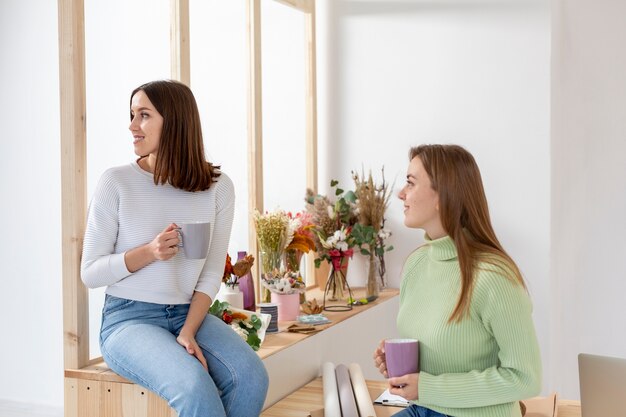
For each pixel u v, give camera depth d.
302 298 3.43
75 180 2.32
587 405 1.81
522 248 3.68
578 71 3.81
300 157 3.96
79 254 2.32
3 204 2.91
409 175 1.81
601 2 3.76
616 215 3.76
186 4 2.89
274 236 3.21
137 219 2.18
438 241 1.77
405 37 3.90
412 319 1.80
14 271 2.91
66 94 2.32
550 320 3.63
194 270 2.24
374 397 2.61
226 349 2.12
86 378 2.24
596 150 3.79
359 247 3.71
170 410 2.11
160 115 2.21
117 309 2.17
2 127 2.90
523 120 3.67
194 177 2.24
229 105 3.29
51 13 2.80
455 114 3.81
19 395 2.92
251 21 3.43
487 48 3.73
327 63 4.07
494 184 3.74
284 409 2.46
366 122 4.00
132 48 2.65
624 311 3.76
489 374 1.63
